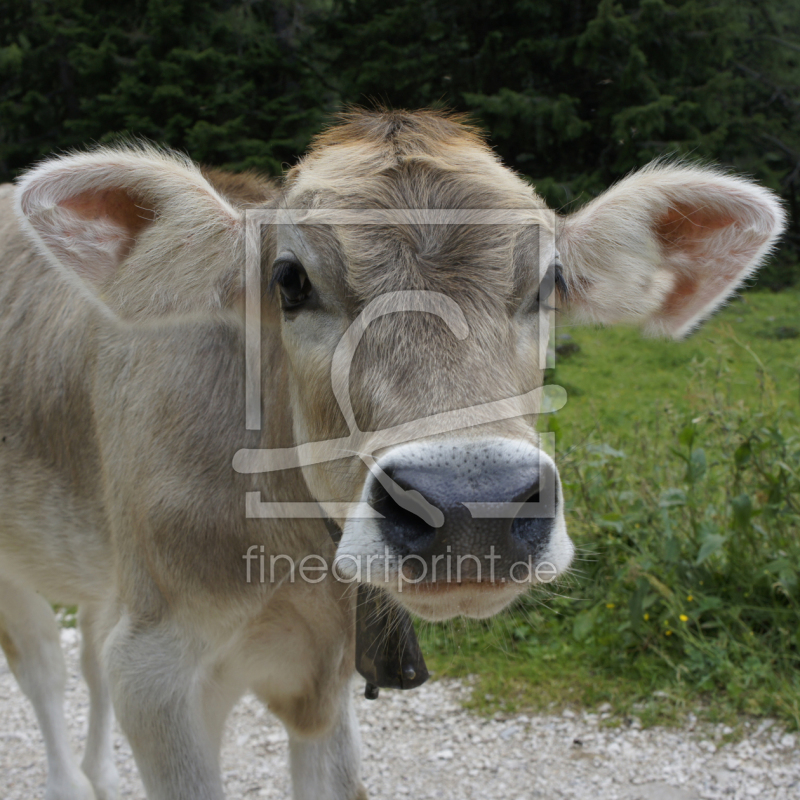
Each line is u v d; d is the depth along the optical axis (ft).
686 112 58.18
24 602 10.62
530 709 12.83
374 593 7.65
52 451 9.30
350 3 56.59
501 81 57.93
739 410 15.24
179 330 8.21
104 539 8.90
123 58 53.62
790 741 11.66
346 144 7.29
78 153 7.48
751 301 56.59
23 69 56.85
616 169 56.13
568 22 57.98
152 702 7.73
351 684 8.86
